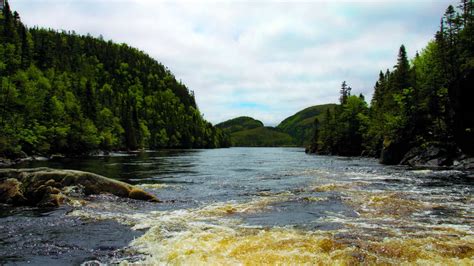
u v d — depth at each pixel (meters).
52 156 76.00
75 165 47.72
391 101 74.50
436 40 57.25
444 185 23.66
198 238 10.37
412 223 12.35
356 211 14.74
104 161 59.94
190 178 29.62
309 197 18.09
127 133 132.25
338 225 12.15
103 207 15.59
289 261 8.10
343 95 112.75
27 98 82.75
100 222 12.88
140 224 12.52
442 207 15.24
